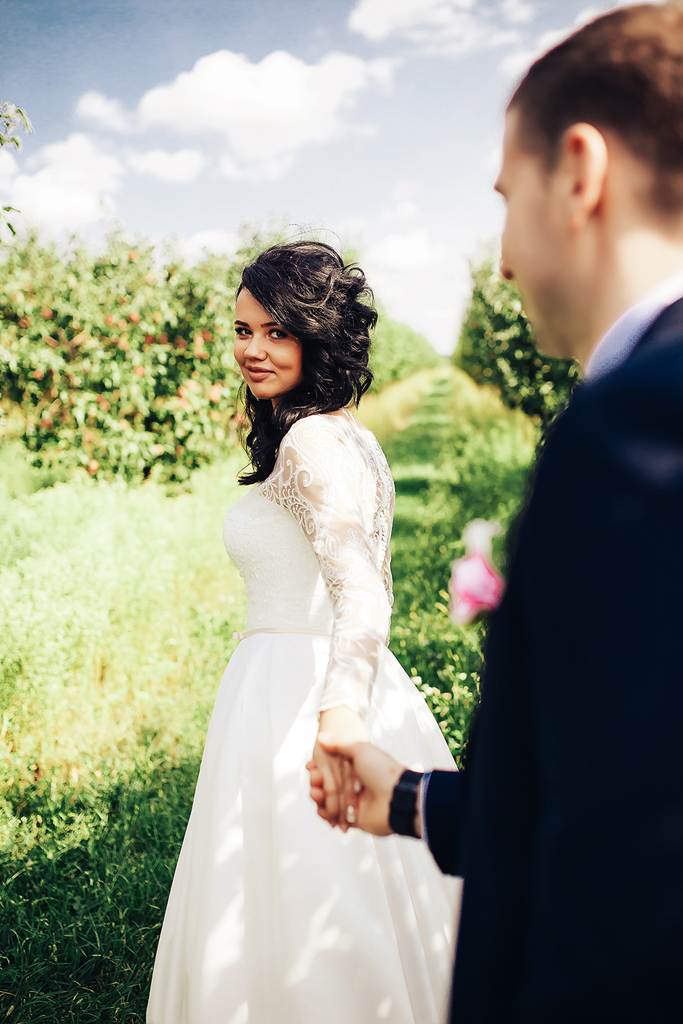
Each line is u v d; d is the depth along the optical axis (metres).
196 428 7.10
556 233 0.65
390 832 0.99
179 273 7.37
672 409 0.50
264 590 1.69
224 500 6.23
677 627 0.47
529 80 0.65
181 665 3.68
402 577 5.66
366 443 1.67
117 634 3.87
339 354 1.68
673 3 0.62
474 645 3.67
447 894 1.67
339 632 1.26
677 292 0.59
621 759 0.47
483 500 8.15
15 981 2.11
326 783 1.09
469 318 13.33
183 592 4.43
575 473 0.52
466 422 14.36
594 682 0.49
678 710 0.47
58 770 2.96
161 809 2.77
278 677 1.61
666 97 0.58
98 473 6.89
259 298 1.65
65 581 4.03
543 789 0.58
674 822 0.46
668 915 0.47
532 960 0.54
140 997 2.09
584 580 0.50
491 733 0.62
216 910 1.48
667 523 0.48
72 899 2.43
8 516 5.05
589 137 0.60
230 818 1.54
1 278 6.76
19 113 3.04
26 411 6.89
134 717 3.31
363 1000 1.40
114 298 7.08
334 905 1.42
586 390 0.56
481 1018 0.63
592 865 0.49
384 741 1.63
